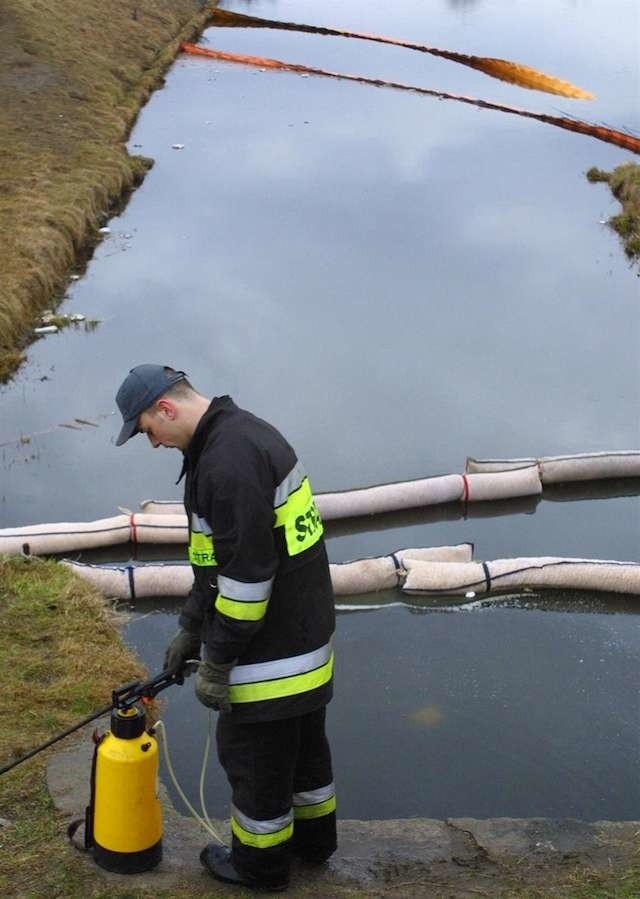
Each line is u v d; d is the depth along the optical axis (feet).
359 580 26.21
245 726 11.81
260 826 12.20
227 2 123.13
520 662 23.65
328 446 34.40
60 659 18.88
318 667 11.72
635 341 42.93
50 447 34.42
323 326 43.32
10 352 39.93
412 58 96.68
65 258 48.42
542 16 120.47
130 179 60.70
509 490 31.60
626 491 32.71
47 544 27.73
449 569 26.37
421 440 35.04
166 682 12.51
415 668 23.27
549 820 15.43
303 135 71.67
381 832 14.94
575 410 37.32
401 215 57.06
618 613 26.07
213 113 76.23
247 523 10.78
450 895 12.92
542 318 44.75
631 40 108.47
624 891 13.03
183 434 11.36
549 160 67.92
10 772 14.96
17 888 12.40
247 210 57.16
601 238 54.65
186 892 12.44
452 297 46.60
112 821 12.57
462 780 19.34
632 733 21.01
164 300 45.60
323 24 112.06
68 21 84.23
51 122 64.90
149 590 25.16
